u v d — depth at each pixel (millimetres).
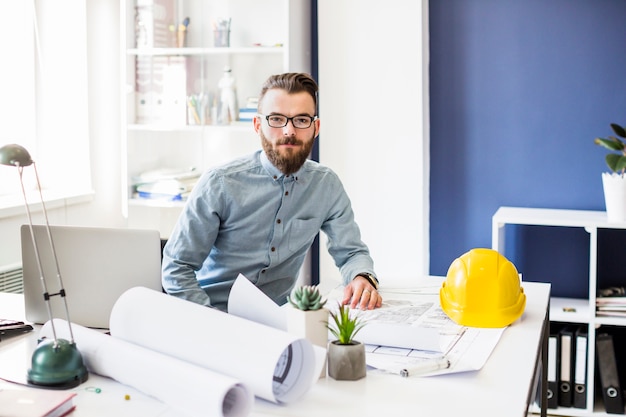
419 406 1362
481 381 1486
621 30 3480
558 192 3629
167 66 3928
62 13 3812
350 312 1930
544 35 3574
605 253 3588
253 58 3961
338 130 3691
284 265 2299
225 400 1354
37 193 3670
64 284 1866
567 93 3572
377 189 3664
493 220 3346
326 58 3674
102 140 4035
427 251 3738
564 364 3283
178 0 3977
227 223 2201
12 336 1794
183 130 3924
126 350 1473
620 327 3547
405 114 3596
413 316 1900
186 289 2074
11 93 3662
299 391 1380
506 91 3646
